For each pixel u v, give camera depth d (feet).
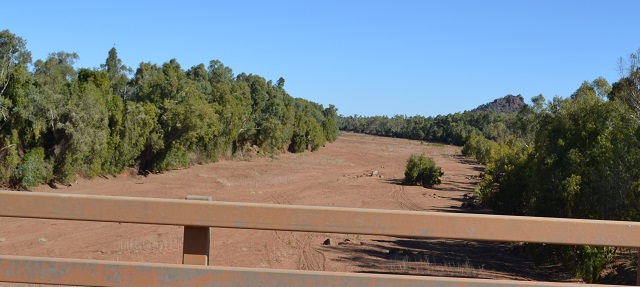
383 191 176.65
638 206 53.26
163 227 82.33
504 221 9.00
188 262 9.22
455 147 520.83
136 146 169.89
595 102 67.21
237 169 222.69
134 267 9.05
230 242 72.18
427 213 9.02
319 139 370.32
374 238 83.30
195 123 191.31
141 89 198.29
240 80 323.57
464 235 9.00
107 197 9.12
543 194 64.59
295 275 8.96
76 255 59.11
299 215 9.05
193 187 159.53
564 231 8.99
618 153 56.18
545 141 68.90
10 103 115.96
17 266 9.10
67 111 131.64
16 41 118.21
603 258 52.95
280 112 311.47
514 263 66.95
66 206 9.14
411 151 433.48
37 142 128.06
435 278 8.96
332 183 195.21
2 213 9.12
